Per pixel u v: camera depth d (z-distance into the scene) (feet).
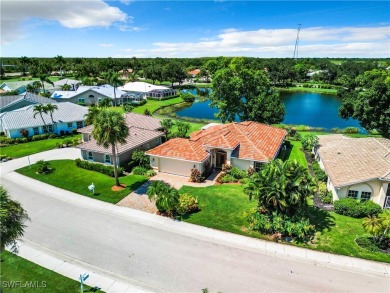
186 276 58.03
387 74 329.52
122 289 54.80
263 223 71.82
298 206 70.69
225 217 80.07
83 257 64.13
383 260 62.13
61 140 164.66
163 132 149.38
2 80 424.46
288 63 554.46
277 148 121.49
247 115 175.01
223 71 169.48
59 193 96.37
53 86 327.06
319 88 441.68
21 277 57.31
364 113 155.53
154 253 65.26
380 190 82.28
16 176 111.45
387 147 101.86
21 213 52.34
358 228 74.23
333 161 101.45
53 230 74.69
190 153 109.40
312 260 62.39
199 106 281.13
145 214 82.48
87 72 455.22
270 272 58.90
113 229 75.05
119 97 273.75
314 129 193.57
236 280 56.80
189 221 78.33
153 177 110.83
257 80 176.14
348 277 57.57
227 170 110.11
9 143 155.84
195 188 99.30
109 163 122.72
